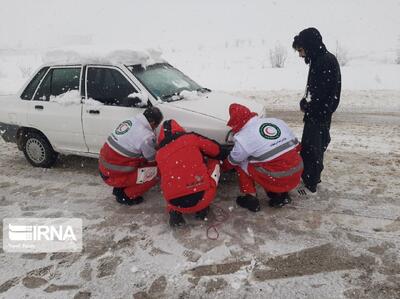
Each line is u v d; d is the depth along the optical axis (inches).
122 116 200.2
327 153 245.8
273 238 155.8
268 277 134.0
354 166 222.1
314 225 163.0
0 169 246.1
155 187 208.5
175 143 158.4
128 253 152.3
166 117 190.1
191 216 175.6
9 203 199.3
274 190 168.1
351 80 476.4
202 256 147.3
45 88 229.0
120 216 180.4
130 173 179.2
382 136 275.3
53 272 143.6
